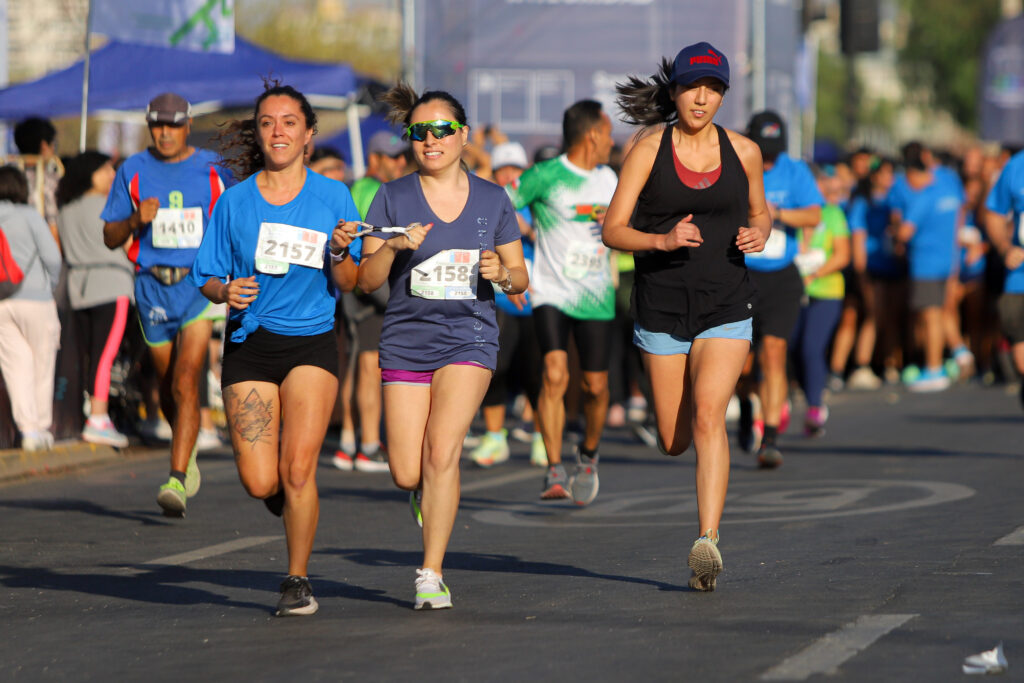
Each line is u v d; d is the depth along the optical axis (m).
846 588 20.12
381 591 21.06
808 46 82.75
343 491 32.44
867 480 31.83
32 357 35.62
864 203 58.31
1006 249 33.38
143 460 37.66
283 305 19.62
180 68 51.41
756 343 35.81
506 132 48.81
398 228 19.20
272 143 19.81
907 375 60.72
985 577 20.59
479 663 16.50
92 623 19.50
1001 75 85.06
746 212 20.80
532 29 48.47
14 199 35.25
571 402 43.66
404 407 19.86
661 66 21.34
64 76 50.03
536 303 29.70
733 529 25.64
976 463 34.25
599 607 19.36
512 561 23.30
